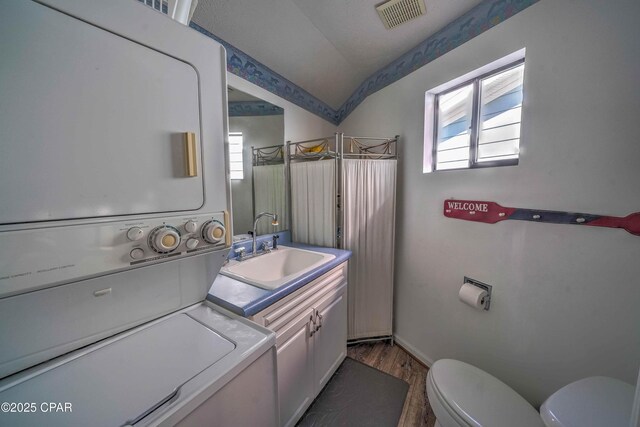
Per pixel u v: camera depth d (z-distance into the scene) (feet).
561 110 3.32
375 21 4.74
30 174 1.67
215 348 2.33
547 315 3.67
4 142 1.57
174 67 2.31
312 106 7.11
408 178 5.94
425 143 5.46
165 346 2.35
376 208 6.03
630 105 2.78
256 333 2.58
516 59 3.97
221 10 4.11
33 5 1.61
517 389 4.11
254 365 2.35
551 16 3.33
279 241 6.22
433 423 4.31
